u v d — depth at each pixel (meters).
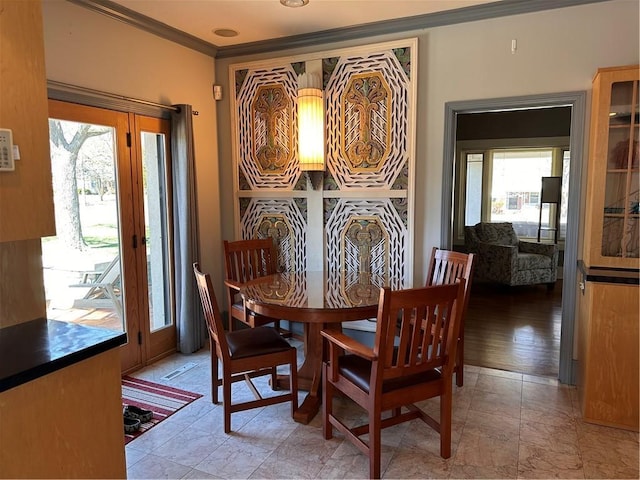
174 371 3.54
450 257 3.29
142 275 3.60
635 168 2.79
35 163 1.68
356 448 2.46
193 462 2.35
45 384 1.49
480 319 4.87
